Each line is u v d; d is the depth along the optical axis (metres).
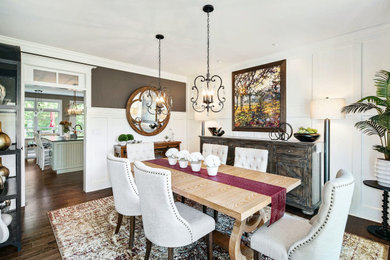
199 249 2.04
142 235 2.29
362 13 2.28
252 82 3.91
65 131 6.05
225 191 1.68
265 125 3.73
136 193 2.02
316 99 2.96
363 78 2.73
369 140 2.69
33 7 2.16
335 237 1.25
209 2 2.07
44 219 2.64
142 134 4.52
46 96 8.14
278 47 3.30
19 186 2.04
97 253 1.96
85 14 2.31
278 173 3.08
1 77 2.28
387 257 1.90
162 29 2.67
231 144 3.68
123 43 3.14
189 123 5.37
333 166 2.98
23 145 3.04
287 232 1.51
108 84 4.03
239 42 3.10
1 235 1.81
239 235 1.48
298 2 2.07
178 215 1.49
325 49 3.05
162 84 4.89
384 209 2.26
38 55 3.19
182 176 2.14
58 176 4.82
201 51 3.47
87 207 3.03
